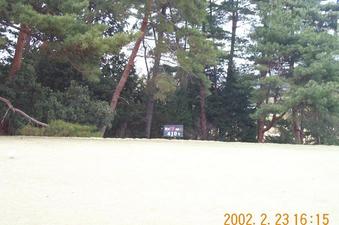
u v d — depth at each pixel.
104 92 33.62
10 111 23.34
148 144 17.62
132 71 36.50
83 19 25.89
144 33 30.69
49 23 19.61
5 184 8.08
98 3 31.31
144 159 12.08
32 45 25.59
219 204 7.20
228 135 44.59
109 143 17.20
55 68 29.39
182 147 16.72
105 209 6.70
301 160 13.29
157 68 34.34
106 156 12.38
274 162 12.60
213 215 6.55
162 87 33.59
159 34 32.47
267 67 39.25
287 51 38.25
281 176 10.05
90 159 11.60
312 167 11.70
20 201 6.97
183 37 32.88
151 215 6.47
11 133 23.42
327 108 36.78
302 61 39.50
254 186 8.76
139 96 37.75
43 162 10.73
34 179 8.61
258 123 42.03
